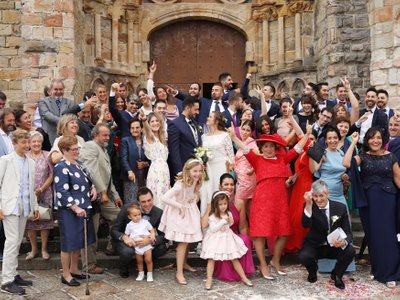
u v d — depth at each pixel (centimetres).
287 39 1316
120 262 653
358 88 1148
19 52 1222
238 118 842
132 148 714
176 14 1366
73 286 600
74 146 604
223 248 600
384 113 825
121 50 1329
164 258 678
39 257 676
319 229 605
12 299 558
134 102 837
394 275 605
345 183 672
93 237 623
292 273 650
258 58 1370
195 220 619
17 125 755
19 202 583
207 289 590
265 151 645
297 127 707
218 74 1407
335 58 1146
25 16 1093
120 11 1312
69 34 1096
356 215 807
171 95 870
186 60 1405
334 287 596
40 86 1092
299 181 675
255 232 621
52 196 672
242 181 679
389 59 1022
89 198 611
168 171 695
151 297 565
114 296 569
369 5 1069
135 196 707
